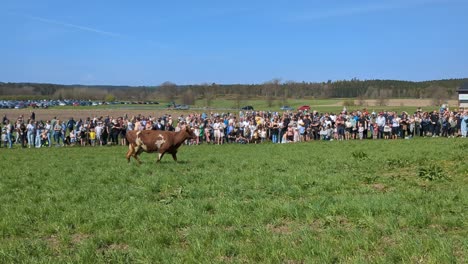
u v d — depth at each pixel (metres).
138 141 21.42
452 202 10.99
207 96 140.12
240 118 41.34
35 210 11.82
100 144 37.94
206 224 10.16
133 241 9.02
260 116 41.66
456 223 9.21
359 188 13.59
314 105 120.31
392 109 90.00
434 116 38.53
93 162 22.89
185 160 22.95
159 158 21.53
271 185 14.27
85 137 38.22
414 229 9.02
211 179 15.84
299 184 14.37
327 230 9.05
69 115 81.25
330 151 26.30
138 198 13.16
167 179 15.88
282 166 19.20
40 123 38.41
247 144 36.00
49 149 33.88
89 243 8.92
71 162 23.28
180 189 13.98
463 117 36.75
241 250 8.07
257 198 12.52
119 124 38.38
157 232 9.52
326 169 17.84
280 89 157.50
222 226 9.95
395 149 26.19
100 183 16.05
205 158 24.08
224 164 20.64
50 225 10.40
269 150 28.67
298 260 7.61
